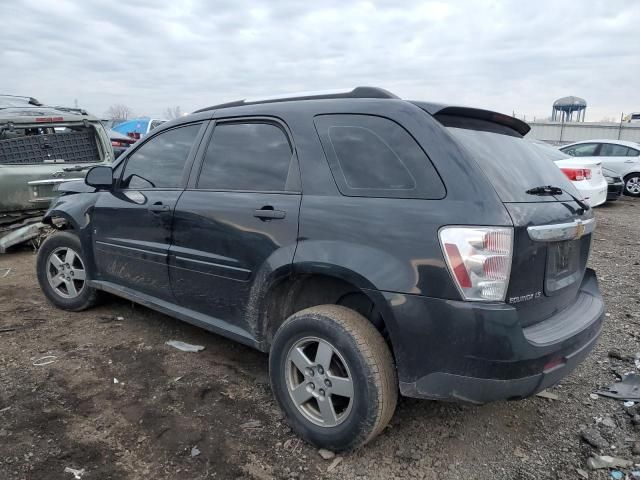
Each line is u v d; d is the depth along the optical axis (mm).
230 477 2441
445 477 2477
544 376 2316
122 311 4613
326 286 2842
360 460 2584
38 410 2957
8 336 4016
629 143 15086
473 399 2262
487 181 2312
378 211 2453
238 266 3020
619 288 5473
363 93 2820
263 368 3551
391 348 2535
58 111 7156
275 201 2859
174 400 3104
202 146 3463
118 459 2551
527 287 2334
